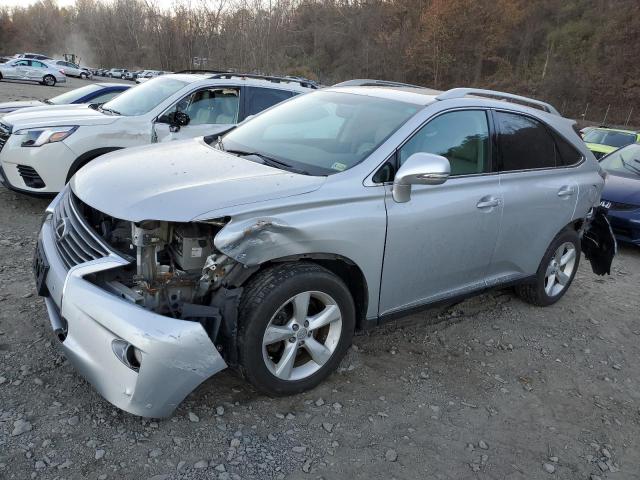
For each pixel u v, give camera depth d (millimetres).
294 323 3088
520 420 3391
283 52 37750
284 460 2768
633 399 3842
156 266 2883
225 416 3025
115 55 76250
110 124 6520
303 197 3051
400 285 3600
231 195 2912
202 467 2654
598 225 5414
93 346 2664
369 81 4996
